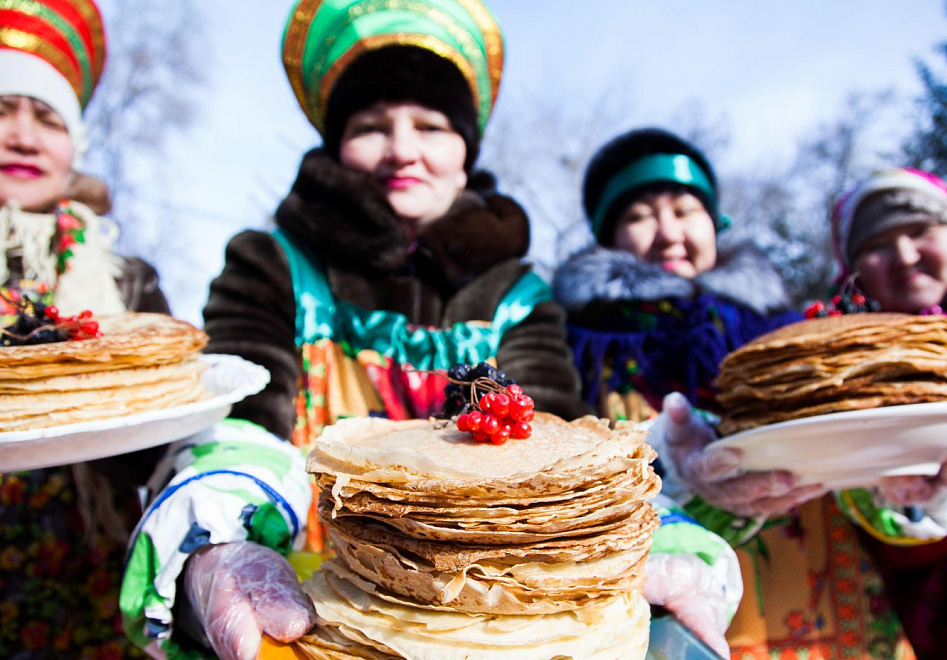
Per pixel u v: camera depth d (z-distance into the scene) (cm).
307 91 236
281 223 216
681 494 190
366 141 216
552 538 105
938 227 254
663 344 258
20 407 135
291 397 187
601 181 306
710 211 292
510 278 227
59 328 150
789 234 1155
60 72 223
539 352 214
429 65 211
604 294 255
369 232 208
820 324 174
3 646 198
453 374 142
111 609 206
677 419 192
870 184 269
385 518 109
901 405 152
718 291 260
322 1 224
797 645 235
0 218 211
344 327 210
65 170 226
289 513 145
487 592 104
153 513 137
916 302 257
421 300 218
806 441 154
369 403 204
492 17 238
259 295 196
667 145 290
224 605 117
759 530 238
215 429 161
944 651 225
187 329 163
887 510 211
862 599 242
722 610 134
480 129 249
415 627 106
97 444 128
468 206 228
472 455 116
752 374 173
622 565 109
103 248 229
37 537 203
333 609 114
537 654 102
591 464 106
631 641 110
